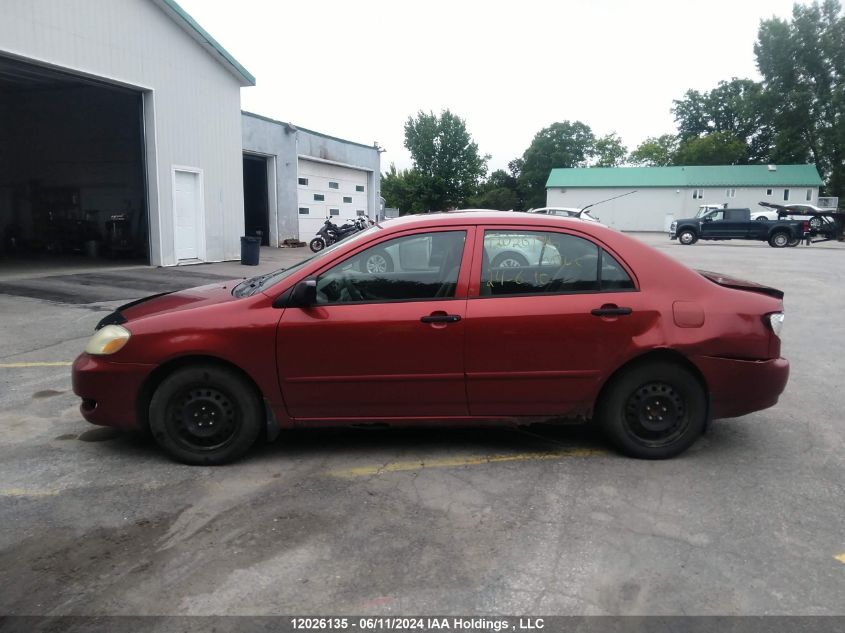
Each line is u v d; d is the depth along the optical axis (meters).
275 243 23.69
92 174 18.52
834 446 4.48
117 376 3.95
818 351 7.63
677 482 3.84
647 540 3.16
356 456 4.24
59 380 5.96
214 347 3.86
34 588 2.74
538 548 3.08
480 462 4.14
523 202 81.38
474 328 3.92
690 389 4.07
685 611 2.61
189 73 15.63
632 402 4.12
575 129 76.94
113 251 17.83
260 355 3.89
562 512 3.45
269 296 3.98
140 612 2.59
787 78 62.00
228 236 17.56
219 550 3.06
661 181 57.25
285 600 2.67
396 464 4.11
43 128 18.91
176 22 15.04
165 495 3.64
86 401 4.12
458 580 2.82
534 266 4.03
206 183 16.56
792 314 10.23
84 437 4.56
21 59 11.46
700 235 30.42
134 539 3.15
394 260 4.02
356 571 2.88
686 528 3.29
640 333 3.96
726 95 75.06
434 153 54.09
